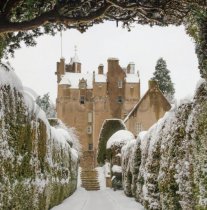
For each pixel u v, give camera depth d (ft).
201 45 20.44
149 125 154.20
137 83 205.16
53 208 50.60
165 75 195.72
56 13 17.08
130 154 66.74
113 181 88.79
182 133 27.12
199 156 21.63
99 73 208.13
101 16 17.51
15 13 18.13
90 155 161.99
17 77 29.96
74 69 222.69
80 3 16.99
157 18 17.80
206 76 20.63
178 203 28.96
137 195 56.80
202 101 22.12
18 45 20.88
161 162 33.09
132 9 17.19
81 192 88.94
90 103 206.59
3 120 25.39
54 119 109.50
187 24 20.61
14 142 28.35
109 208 53.93
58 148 55.62
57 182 53.93
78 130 204.54
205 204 20.24
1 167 24.45
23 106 31.42
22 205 30.01
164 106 154.92
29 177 32.83
